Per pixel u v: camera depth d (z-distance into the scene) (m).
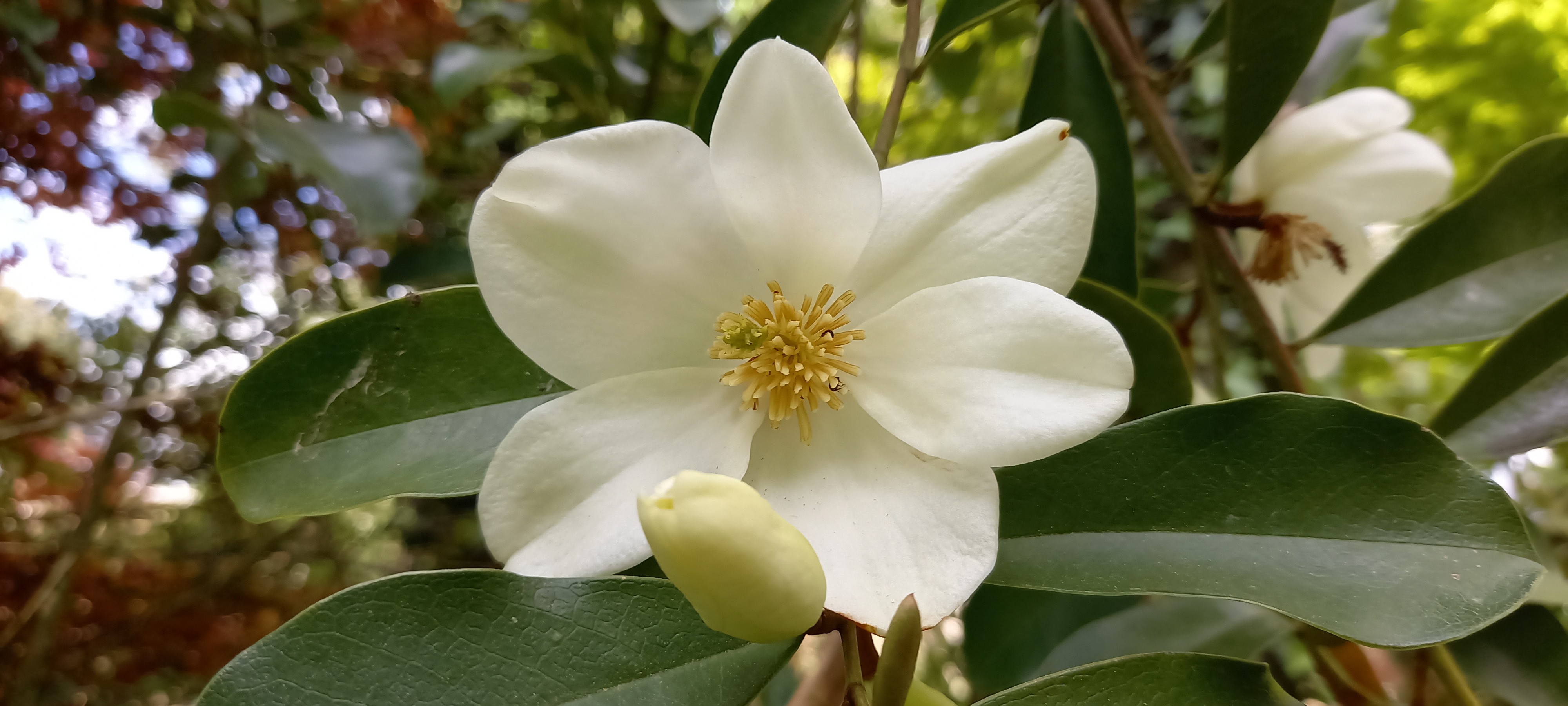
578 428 0.14
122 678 0.51
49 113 0.37
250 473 0.16
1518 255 0.19
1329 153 0.21
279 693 0.13
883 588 0.13
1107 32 0.22
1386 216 0.21
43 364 0.41
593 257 0.14
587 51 0.35
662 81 0.35
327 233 0.43
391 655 0.13
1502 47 0.53
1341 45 0.26
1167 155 0.21
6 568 0.46
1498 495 0.14
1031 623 0.24
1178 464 0.15
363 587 0.14
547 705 0.13
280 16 0.32
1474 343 0.19
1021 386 0.13
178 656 0.53
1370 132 0.21
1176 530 0.15
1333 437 0.15
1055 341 0.13
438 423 0.16
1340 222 0.21
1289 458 0.15
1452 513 0.14
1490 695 0.19
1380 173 0.21
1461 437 0.18
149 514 0.54
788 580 0.12
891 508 0.14
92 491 0.39
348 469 0.16
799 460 0.15
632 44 0.38
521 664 0.14
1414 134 0.21
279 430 0.16
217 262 0.45
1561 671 0.18
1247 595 0.14
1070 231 0.14
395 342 0.17
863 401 0.14
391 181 0.26
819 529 0.14
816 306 0.15
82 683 0.49
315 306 0.50
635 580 0.14
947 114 0.41
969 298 0.14
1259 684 0.14
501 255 0.14
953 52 0.35
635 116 0.34
